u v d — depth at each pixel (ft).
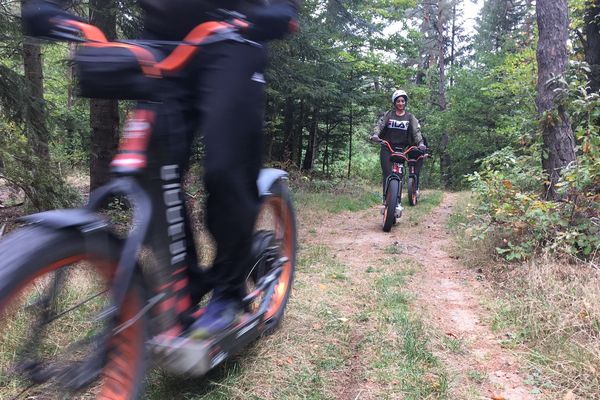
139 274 6.10
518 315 11.53
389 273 15.52
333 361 9.30
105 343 5.89
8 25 21.20
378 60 65.41
